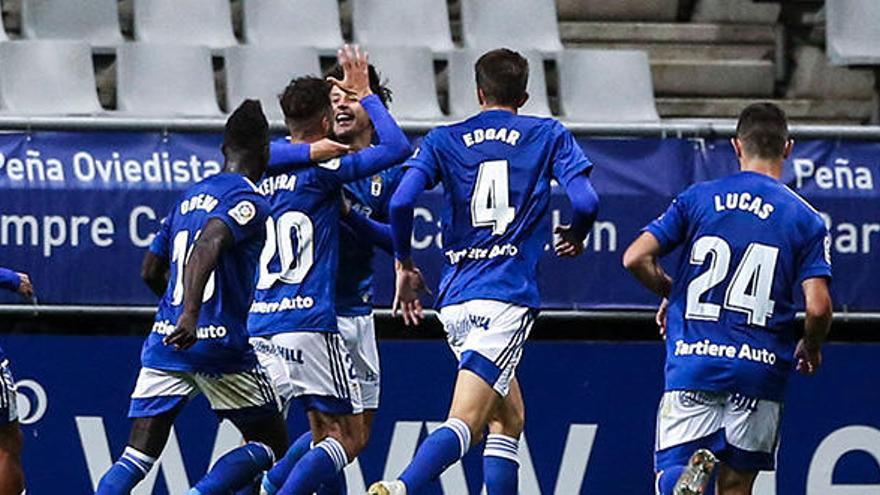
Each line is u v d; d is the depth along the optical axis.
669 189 32.06
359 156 26.94
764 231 25.61
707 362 25.34
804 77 44.75
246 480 26.27
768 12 45.56
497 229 25.73
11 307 30.66
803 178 32.22
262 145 26.06
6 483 27.50
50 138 30.77
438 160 26.19
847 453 32.62
